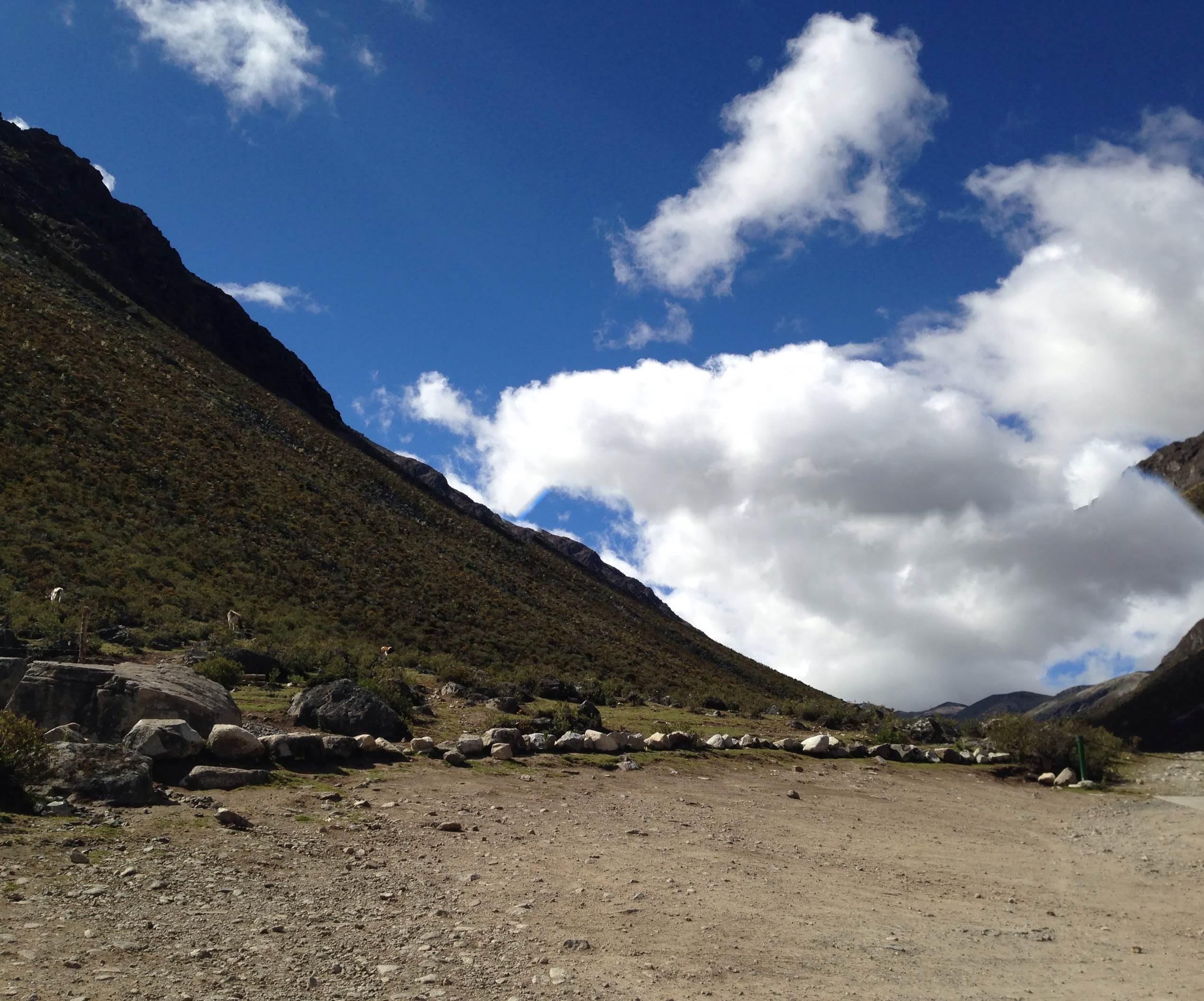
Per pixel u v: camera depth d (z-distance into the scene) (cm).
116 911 672
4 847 790
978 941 822
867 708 4025
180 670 1493
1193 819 1630
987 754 2381
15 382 4797
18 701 1269
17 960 561
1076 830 1563
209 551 4169
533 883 883
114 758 1032
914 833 1419
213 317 10925
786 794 1666
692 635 9569
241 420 6862
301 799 1147
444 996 576
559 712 2186
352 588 4641
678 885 930
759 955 717
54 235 9131
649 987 625
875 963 724
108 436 4838
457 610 5072
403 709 2014
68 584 3103
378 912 739
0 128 10550
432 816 1153
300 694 1720
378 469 8325
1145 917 969
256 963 602
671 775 1723
